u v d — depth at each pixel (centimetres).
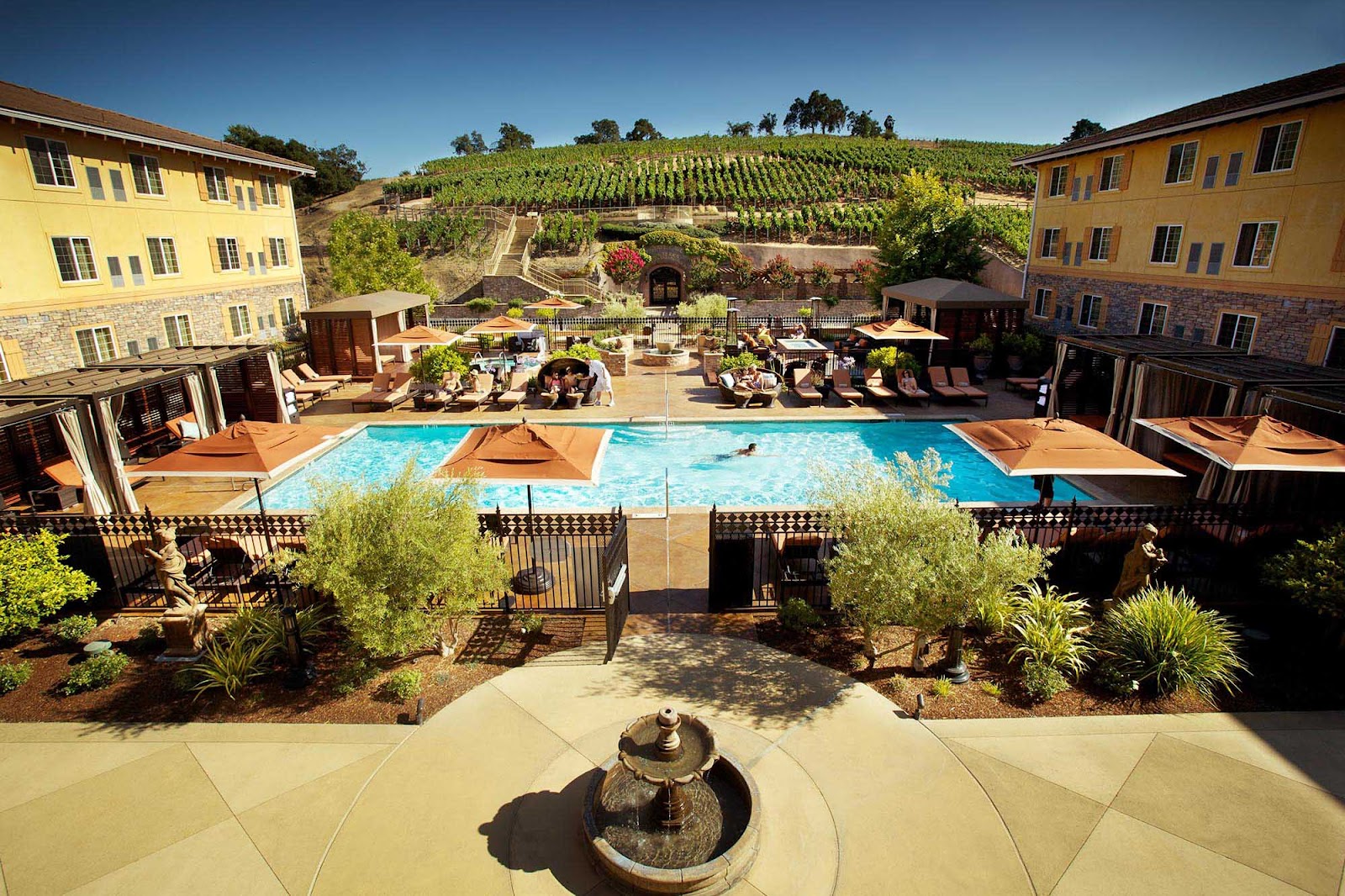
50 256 2184
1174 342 1970
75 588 983
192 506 1552
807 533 1053
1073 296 3025
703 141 10269
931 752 741
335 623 1009
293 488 1689
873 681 866
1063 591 1062
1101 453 1087
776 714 800
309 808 671
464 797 683
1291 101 1914
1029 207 6688
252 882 592
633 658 915
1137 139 2516
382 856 615
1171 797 681
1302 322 2006
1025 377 2659
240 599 1044
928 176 3488
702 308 3819
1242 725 787
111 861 615
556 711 809
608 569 878
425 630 855
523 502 1573
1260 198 2111
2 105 1953
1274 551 1055
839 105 13525
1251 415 1327
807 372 2473
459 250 5672
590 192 6862
